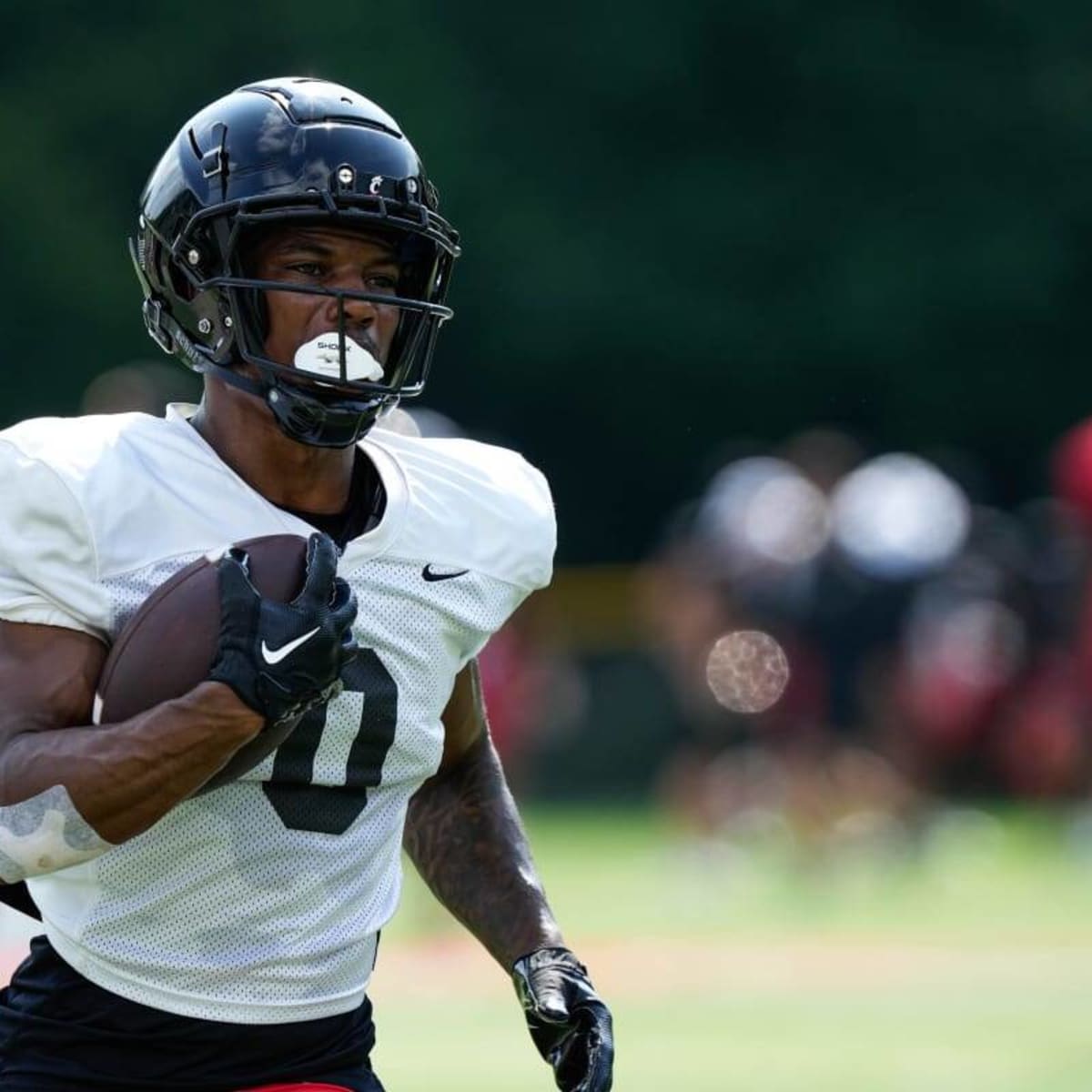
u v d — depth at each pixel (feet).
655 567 209.97
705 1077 78.43
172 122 257.55
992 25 260.21
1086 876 137.90
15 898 40.16
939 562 140.15
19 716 36.88
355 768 39.01
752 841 142.00
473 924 43.27
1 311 253.44
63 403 254.47
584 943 111.45
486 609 40.45
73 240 253.24
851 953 107.65
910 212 259.19
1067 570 154.30
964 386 260.21
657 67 258.78
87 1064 38.78
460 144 256.52
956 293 257.14
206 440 39.63
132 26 258.78
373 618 39.14
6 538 37.29
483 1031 87.97
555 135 260.01
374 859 40.01
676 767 192.75
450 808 43.86
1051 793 155.84
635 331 258.16
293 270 38.50
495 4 259.19
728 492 144.15
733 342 257.96
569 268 256.73
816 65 259.19
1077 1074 78.64
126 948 38.42
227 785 37.78
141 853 38.04
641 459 266.98
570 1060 41.50
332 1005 39.73
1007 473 265.54
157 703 36.11
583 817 185.26
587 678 210.38
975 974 101.04
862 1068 80.02
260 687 35.29
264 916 38.68
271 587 36.06
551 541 41.60
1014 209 259.39
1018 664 155.12
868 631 138.21
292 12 256.93
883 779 139.33
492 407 264.93
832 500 140.26
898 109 259.80
